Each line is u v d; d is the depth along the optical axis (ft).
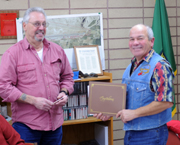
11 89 6.12
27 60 6.39
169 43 10.28
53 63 6.76
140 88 5.41
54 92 6.66
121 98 5.71
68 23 9.71
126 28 10.46
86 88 9.32
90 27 9.95
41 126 6.44
